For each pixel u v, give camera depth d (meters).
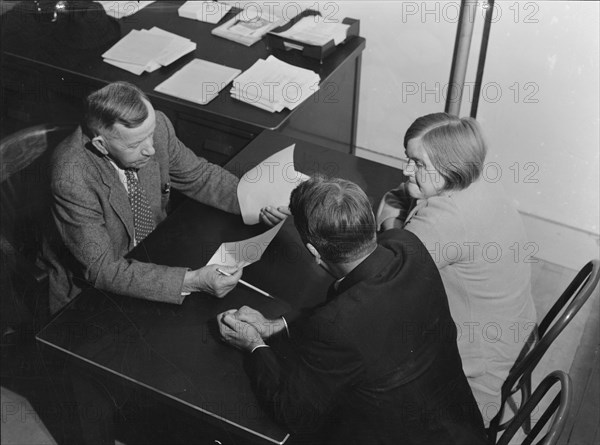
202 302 1.67
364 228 1.36
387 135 3.06
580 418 2.20
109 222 1.88
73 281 1.96
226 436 1.57
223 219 1.93
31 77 2.65
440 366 1.44
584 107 2.51
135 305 1.67
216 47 2.72
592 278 1.64
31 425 2.17
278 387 1.41
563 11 2.35
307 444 1.49
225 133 2.42
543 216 2.85
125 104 1.66
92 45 2.71
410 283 1.40
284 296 1.68
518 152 2.75
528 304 1.83
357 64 2.80
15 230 1.98
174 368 1.51
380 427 1.41
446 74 2.74
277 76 2.48
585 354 2.42
